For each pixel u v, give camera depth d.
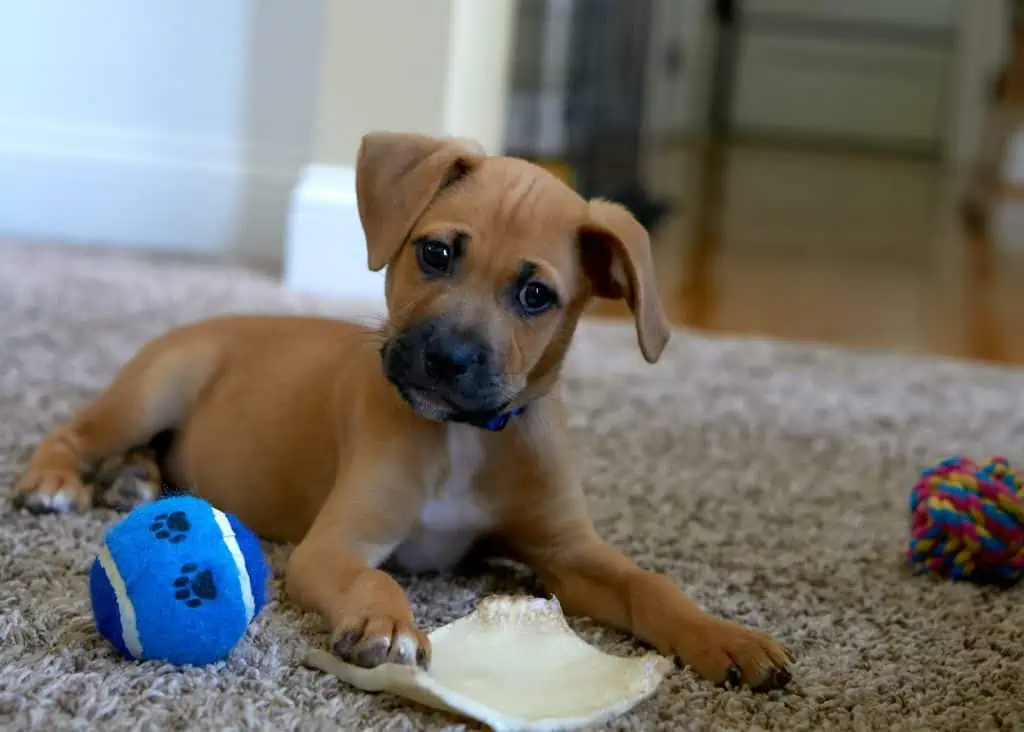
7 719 0.79
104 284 1.62
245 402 1.00
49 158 1.91
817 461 1.24
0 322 1.38
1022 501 1.01
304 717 0.81
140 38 1.88
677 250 2.55
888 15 5.36
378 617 0.84
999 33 4.45
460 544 0.96
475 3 1.77
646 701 0.84
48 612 0.87
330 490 0.96
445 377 0.87
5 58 1.88
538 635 0.87
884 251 2.81
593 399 1.35
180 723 0.79
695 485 1.16
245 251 1.94
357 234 1.70
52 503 0.98
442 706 0.81
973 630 0.95
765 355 1.62
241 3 1.87
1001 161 3.57
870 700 0.87
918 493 1.04
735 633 0.88
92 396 1.20
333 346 1.01
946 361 1.67
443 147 0.92
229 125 1.91
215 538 0.84
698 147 4.84
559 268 0.90
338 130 1.69
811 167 4.56
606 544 0.96
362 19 1.65
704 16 5.28
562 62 3.00
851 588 0.99
